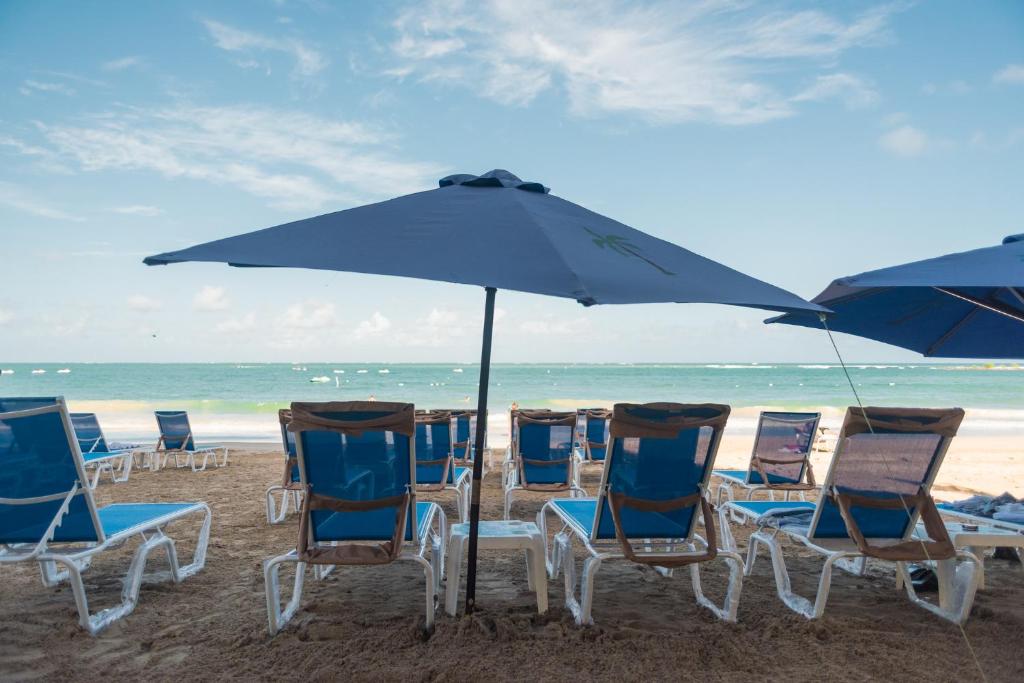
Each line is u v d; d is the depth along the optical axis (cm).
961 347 453
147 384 4738
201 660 280
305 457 308
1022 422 2003
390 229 256
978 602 368
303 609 345
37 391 4044
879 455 330
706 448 328
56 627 318
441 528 401
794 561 464
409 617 331
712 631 318
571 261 226
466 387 4369
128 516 377
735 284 257
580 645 296
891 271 292
